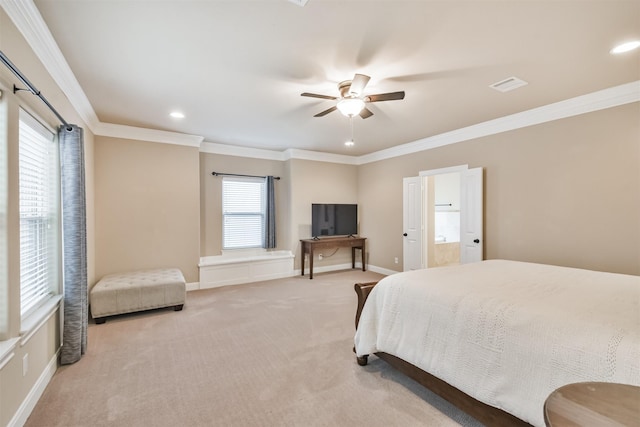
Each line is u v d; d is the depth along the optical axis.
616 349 1.24
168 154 4.56
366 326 2.33
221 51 2.27
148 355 2.58
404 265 5.38
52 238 2.40
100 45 2.18
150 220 4.43
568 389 0.92
